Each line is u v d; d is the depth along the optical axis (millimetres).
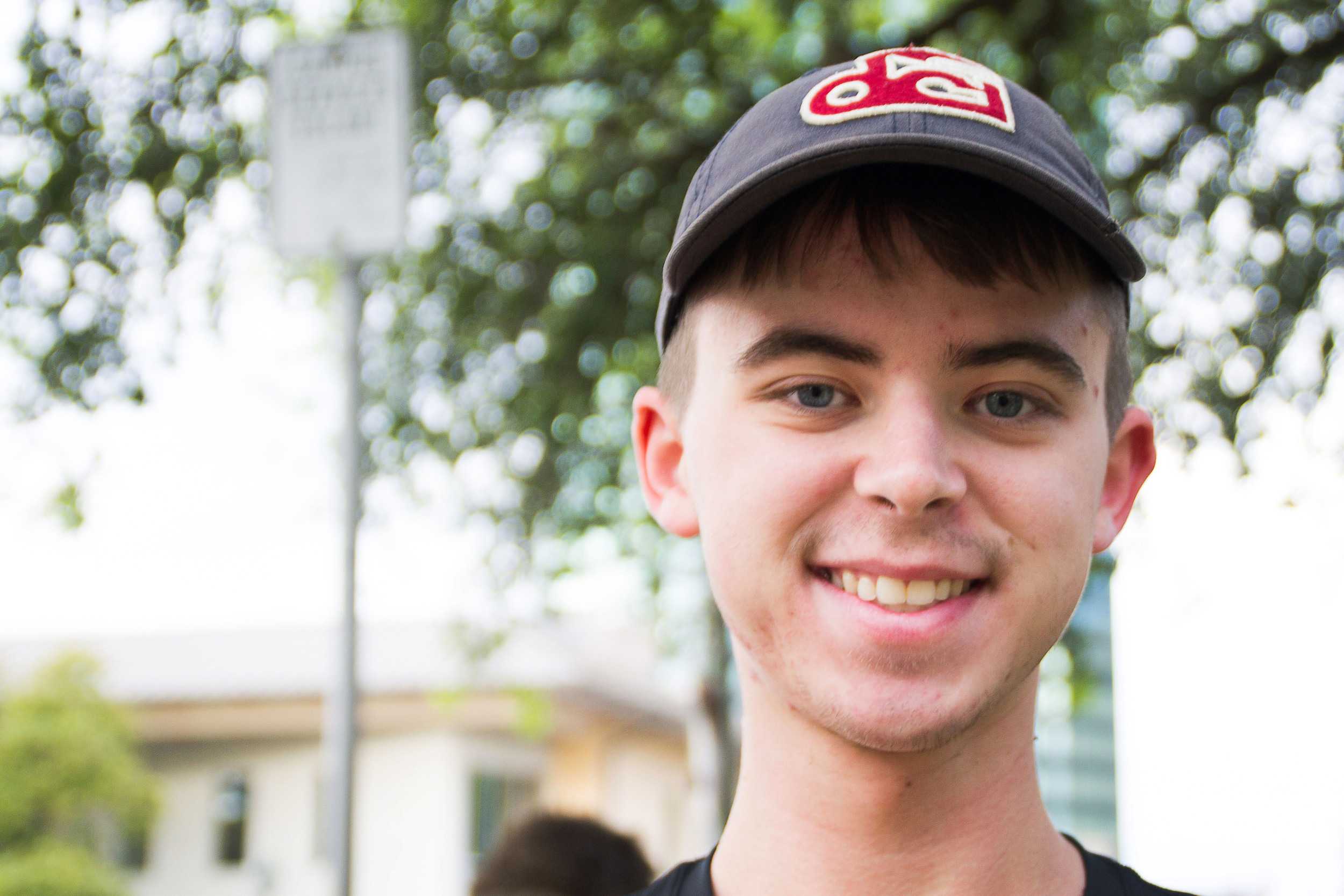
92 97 5062
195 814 14789
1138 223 5445
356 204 2652
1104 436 1492
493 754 14148
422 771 13492
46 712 13750
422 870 13359
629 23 5492
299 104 2691
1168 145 5434
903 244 1401
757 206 1440
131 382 5121
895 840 1458
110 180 5133
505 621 6621
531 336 6043
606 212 5855
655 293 5902
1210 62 5410
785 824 1491
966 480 1387
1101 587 5117
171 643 16047
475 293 6004
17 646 16703
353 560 2613
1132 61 5605
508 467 6297
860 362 1397
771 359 1419
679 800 17578
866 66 1500
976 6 5379
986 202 1418
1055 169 1461
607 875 3449
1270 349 5266
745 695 1559
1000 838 1475
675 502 1635
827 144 1415
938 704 1368
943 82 1471
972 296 1394
